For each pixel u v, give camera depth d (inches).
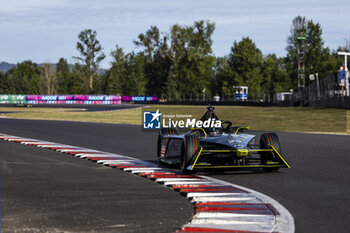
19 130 1202.0
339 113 1630.2
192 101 4033.0
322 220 268.2
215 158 475.2
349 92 1879.9
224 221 266.1
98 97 4456.2
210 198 334.3
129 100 4537.4
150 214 287.9
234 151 448.1
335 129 1150.3
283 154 628.1
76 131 1162.0
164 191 370.0
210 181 417.1
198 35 5054.1
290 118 1594.5
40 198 341.4
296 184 397.4
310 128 1209.4
